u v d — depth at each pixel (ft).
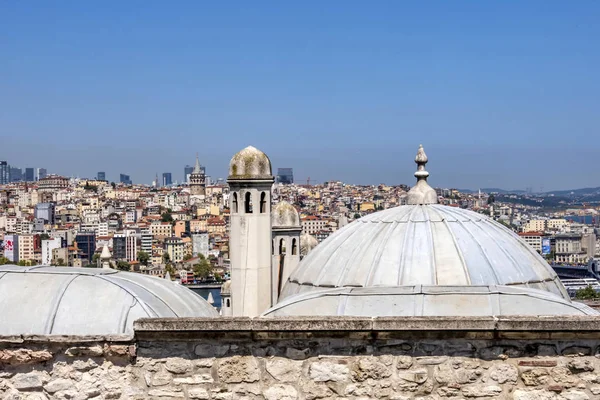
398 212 67.82
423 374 35.17
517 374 34.96
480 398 34.96
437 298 43.14
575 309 42.14
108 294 43.75
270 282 71.67
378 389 35.32
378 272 61.57
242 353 36.04
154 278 49.37
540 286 62.54
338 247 65.72
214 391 35.94
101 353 36.35
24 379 36.60
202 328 35.81
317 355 35.73
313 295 45.19
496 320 34.76
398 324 35.01
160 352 36.27
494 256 62.64
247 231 70.64
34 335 36.55
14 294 43.88
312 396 35.60
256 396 35.81
